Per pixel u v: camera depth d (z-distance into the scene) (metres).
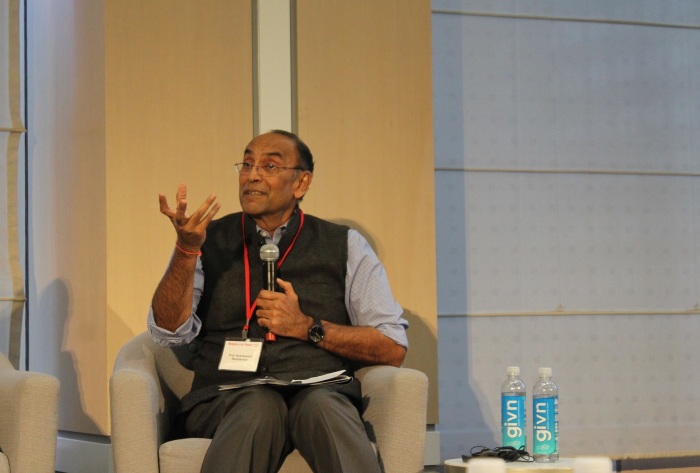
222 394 5.85
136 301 8.33
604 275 10.38
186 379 6.41
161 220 8.41
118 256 8.30
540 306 10.20
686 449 10.45
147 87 8.44
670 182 10.59
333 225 6.57
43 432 5.54
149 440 5.40
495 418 10.04
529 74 10.30
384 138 8.91
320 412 5.40
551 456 5.80
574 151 10.37
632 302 10.43
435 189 10.00
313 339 6.05
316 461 5.45
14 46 9.04
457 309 10.01
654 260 10.51
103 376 8.38
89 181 8.62
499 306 10.12
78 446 8.74
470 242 10.08
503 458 5.68
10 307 8.88
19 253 9.01
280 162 6.38
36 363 9.38
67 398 8.90
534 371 10.16
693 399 10.52
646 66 10.59
